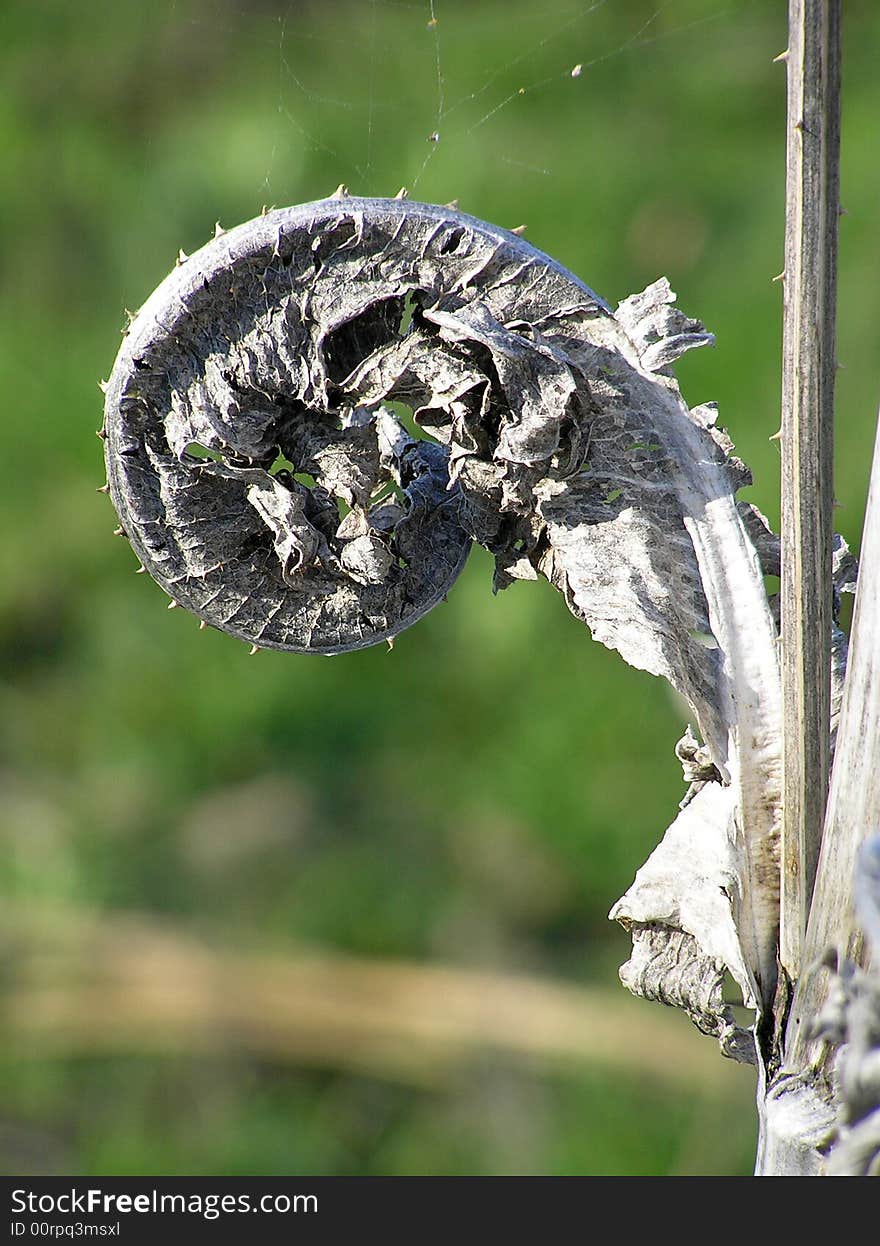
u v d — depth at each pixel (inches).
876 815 56.6
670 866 58.1
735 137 109.0
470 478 57.9
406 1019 89.3
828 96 56.7
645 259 104.4
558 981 90.4
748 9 112.9
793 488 57.1
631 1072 85.3
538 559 58.4
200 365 57.9
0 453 105.2
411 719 97.6
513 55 111.4
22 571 102.8
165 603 102.0
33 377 107.0
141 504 58.4
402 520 58.4
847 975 56.8
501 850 94.3
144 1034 89.4
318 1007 89.7
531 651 96.0
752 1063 58.0
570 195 105.7
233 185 107.7
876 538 56.6
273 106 110.7
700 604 58.2
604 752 92.4
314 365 57.6
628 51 112.3
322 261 57.6
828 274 56.9
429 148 107.5
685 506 58.1
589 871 91.7
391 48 113.1
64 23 119.3
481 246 57.6
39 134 115.6
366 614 58.7
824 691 57.2
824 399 57.0
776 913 58.0
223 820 97.7
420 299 57.7
